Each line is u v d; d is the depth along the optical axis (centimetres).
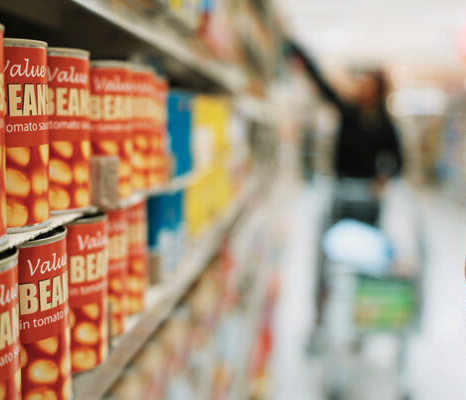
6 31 106
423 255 335
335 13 741
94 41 116
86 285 86
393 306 317
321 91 410
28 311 69
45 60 72
